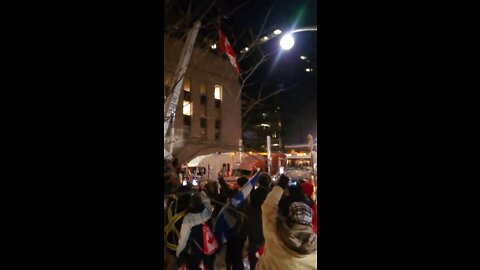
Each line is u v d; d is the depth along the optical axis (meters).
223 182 4.90
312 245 2.64
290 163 8.21
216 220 4.19
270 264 2.71
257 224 4.13
